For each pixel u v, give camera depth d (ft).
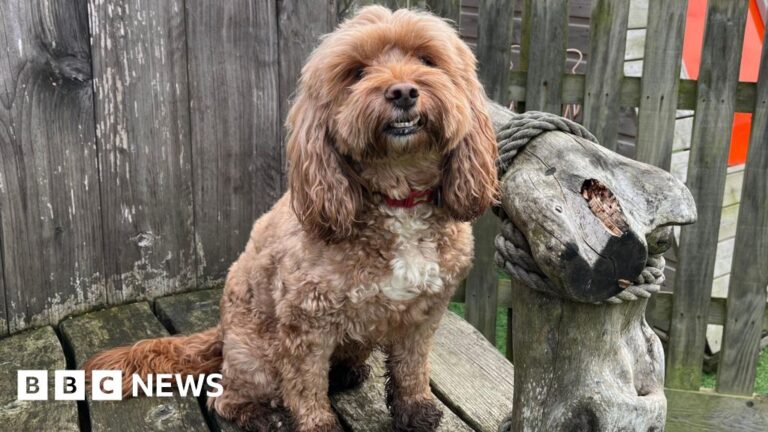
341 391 3.16
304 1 3.93
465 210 2.51
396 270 2.45
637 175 2.15
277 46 3.96
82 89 3.57
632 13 5.37
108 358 3.14
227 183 4.05
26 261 3.63
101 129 3.67
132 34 3.62
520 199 2.18
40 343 3.56
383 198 2.45
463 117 2.38
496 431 2.88
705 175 4.16
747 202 4.18
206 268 4.13
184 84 3.80
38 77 3.46
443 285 2.57
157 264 4.00
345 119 2.34
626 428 2.16
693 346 4.47
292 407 2.70
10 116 3.44
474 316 4.62
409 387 2.83
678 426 4.54
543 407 2.25
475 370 3.31
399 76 2.32
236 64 3.89
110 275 3.89
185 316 3.83
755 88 4.02
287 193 3.07
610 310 2.12
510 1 4.09
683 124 5.21
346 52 2.45
